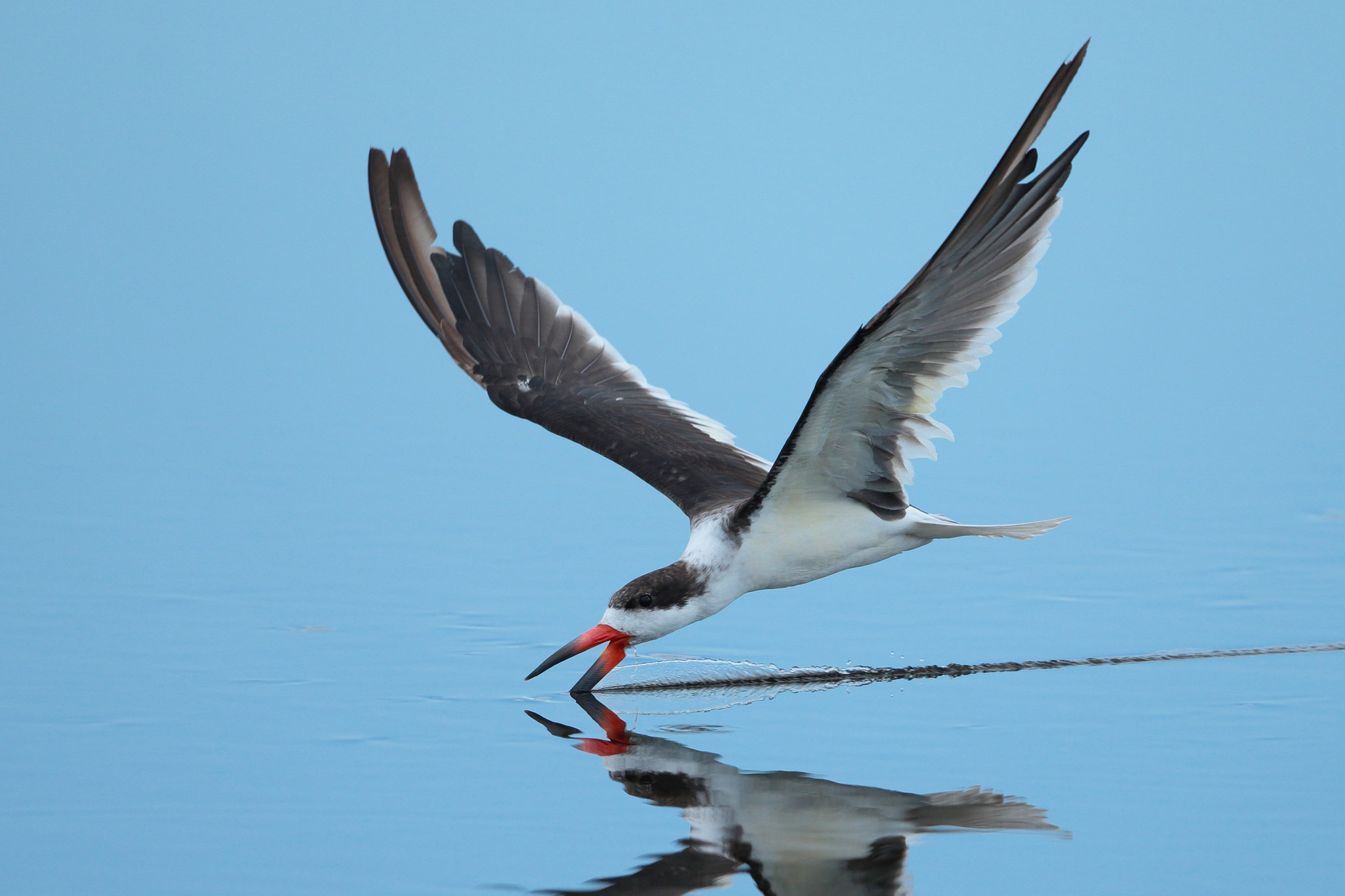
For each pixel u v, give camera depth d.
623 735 10.75
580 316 14.70
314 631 13.00
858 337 9.52
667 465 13.24
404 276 14.05
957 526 11.41
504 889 8.09
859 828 8.94
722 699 11.68
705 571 11.59
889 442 10.99
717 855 8.51
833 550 11.55
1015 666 12.32
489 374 14.16
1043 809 9.19
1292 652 12.44
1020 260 10.01
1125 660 12.32
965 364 10.45
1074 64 8.68
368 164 13.80
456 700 11.48
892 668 12.32
